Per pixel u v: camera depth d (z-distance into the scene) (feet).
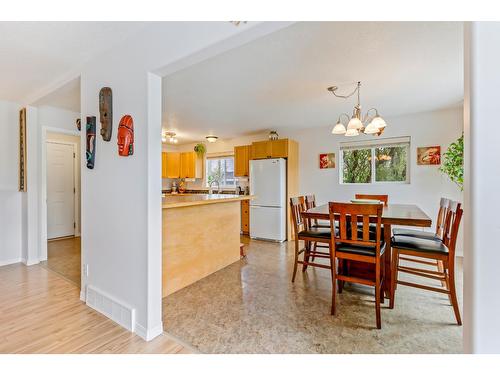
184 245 8.68
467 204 2.81
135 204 5.84
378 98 10.39
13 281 8.85
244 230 17.63
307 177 16.21
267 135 17.78
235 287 8.47
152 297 5.66
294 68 7.65
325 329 5.93
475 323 2.72
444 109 11.98
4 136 10.68
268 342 5.47
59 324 6.14
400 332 5.79
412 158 12.82
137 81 5.78
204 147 20.56
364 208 6.18
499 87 2.61
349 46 6.38
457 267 10.14
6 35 5.90
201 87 9.23
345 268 8.43
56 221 15.51
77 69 7.55
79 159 16.55
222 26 4.47
